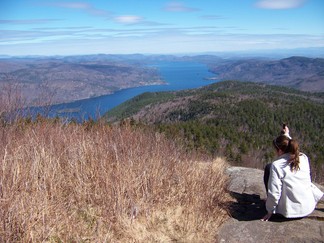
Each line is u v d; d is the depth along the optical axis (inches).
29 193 118.5
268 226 122.0
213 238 116.6
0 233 95.3
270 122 2375.7
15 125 183.5
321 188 169.8
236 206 143.7
